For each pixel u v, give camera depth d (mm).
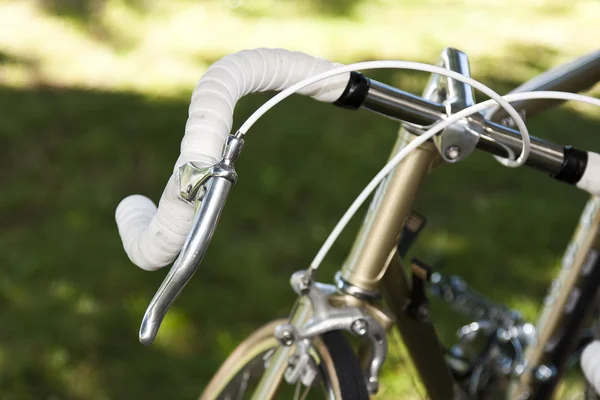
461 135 930
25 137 4070
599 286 1453
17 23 6031
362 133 4465
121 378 2410
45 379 2395
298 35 6797
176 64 5578
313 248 3195
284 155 4051
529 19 8250
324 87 935
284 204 3531
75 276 2889
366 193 992
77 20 6180
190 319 2676
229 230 3295
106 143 4023
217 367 2473
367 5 8008
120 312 2697
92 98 4707
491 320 1646
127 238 896
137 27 6344
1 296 2773
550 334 1488
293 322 1079
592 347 1021
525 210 3633
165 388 2381
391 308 1211
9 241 3125
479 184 3893
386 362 2432
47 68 5230
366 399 1034
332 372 1049
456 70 968
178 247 816
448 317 2678
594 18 8461
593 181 959
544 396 1512
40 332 2580
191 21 6703
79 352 2512
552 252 3303
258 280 2928
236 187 3639
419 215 1185
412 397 2305
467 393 1600
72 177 3686
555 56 6922
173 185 780
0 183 3615
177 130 4270
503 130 949
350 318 1038
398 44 6797
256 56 909
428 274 1159
